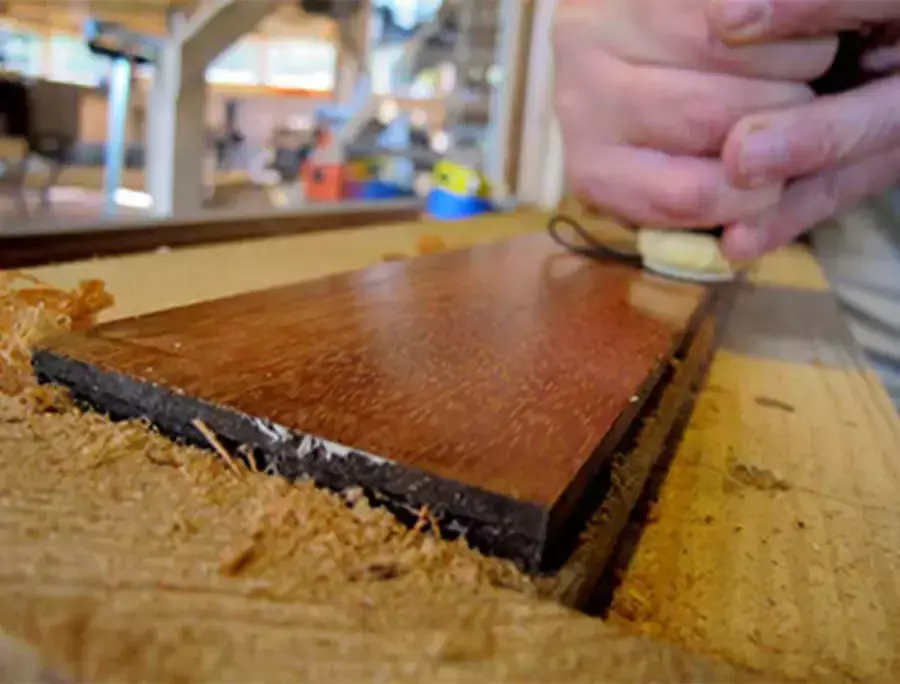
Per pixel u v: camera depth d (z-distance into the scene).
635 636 0.07
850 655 0.08
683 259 0.22
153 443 0.10
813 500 0.12
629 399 0.12
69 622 0.06
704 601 0.09
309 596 0.07
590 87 0.21
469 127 0.75
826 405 0.17
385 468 0.09
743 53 0.17
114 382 0.10
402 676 0.06
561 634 0.07
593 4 0.21
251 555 0.07
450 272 0.20
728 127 0.19
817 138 0.17
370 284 0.18
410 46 0.87
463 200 0.45
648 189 0.21
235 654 0.06
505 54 0.52
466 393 0.11
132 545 0.07
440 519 0.08
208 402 0.10
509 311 0.16
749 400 0.16
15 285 0.17
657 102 0.19
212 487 0.09
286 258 0.26
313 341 0.13
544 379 0.12
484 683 0.06
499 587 0.08
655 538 0.10
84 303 0.16
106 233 0.28
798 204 0.20
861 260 0.35
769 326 0.23
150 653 0.06
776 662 0.08
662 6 0.19
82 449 0.09
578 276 0.21
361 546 0.08
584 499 0.09
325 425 0.09
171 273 0.22
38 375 0.11
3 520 0.08
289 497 0.09
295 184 0.68
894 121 0.17
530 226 0.39
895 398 0.29
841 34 0.19
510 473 0.08
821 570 0.10
